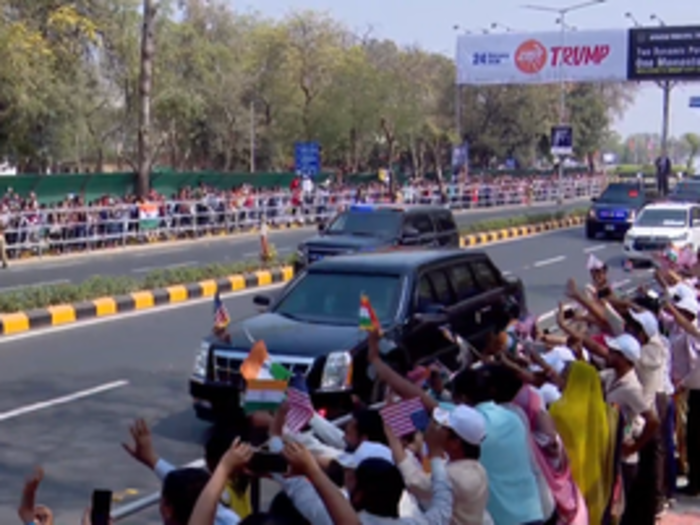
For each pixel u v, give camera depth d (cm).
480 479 464
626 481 669
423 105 6228
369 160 6366
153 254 2755
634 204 3425
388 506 415
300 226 3706
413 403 482
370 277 1045
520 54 4966
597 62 4850
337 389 891
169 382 1191
